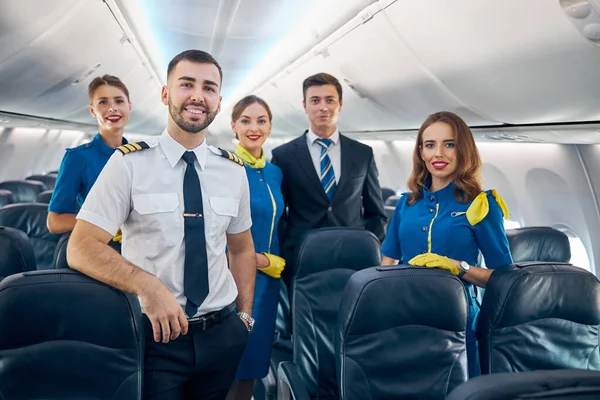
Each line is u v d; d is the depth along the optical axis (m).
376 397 1.63
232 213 1.70
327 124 2.75
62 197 2.57
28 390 1.34
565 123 2.64
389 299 1.60
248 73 5.80
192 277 1.56
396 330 1.64
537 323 1.66
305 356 2.29
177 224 1.57
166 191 1.57
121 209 1.53
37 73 3.28
